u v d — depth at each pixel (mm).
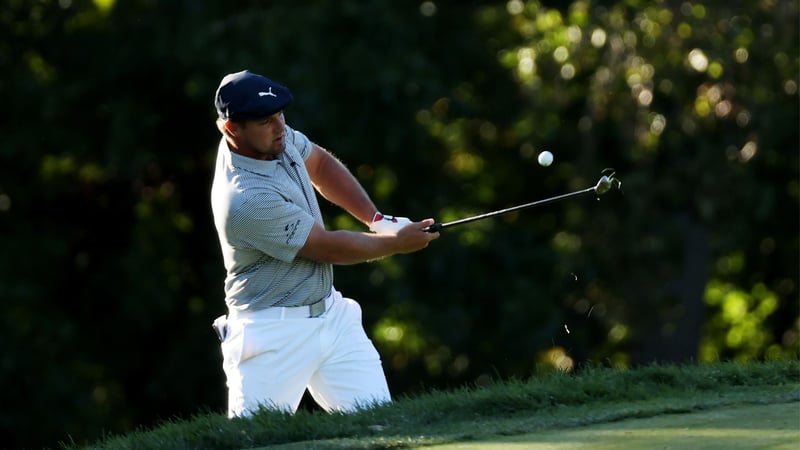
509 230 53906
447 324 49500
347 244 17422
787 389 18094
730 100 44688
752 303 66500
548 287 51594
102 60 50906
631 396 17969
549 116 48969
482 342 51719
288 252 17344
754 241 59656
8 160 52031
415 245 18016
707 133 47094
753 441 14617
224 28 47844
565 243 52000
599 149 51062
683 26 43938
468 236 52188
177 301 55281
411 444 15648
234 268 17750
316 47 47062
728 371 18969
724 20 44000
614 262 50000
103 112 51281
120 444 17109
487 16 52500
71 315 55031
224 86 17016
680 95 44375
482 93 53875
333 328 18047
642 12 44156
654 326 50594
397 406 17438
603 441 15133
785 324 66688
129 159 49312
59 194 54594
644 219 49094
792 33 44719
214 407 55094
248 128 16906
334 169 19000
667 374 18781
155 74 50969
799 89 45688
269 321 17562
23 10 51031
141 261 54000
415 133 49281
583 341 51781
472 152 55969
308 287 17703
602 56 45625
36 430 52125
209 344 54719
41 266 53188
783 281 64938
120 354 55656
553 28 48406
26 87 49938
